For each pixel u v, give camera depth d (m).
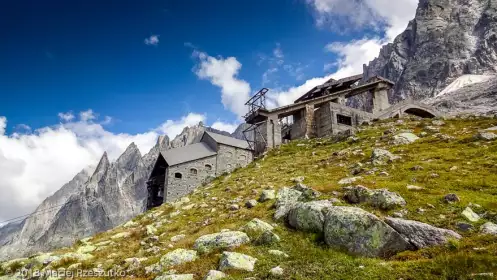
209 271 13.77
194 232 21.91
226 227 20.52
